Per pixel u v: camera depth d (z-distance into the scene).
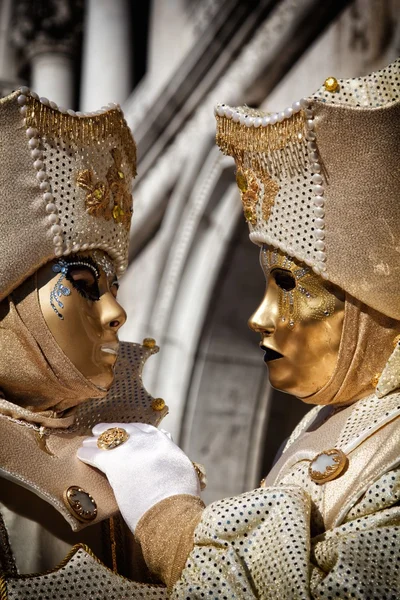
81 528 4.10
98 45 10.09
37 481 4.11
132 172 4.50
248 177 4.18
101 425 4.36
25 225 4.16
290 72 7.40
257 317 4.17
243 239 8.00
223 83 8.01
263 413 8.18
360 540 3.62
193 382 8.15
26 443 4.17
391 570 3.57
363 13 6.65
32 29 10.91
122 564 4.23
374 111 3.91
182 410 8.14
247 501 3.80
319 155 3.97
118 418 4.50
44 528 4.14
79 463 4.26
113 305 4.28
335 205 3.97
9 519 4.10
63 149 4.22
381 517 3.70
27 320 4.18
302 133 3.97
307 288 4.07
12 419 4.20
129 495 4.09
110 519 4.26
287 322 4.11
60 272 4.21
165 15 9.14
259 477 8.10
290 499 3.78
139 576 4.21
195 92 8.29
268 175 4.10
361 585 3.52
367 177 3.94
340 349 4.05
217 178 8.08
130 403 4.53
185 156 8.45
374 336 4.03
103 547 4.24
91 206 4.24
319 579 3.59
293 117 3.98
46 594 3.87
